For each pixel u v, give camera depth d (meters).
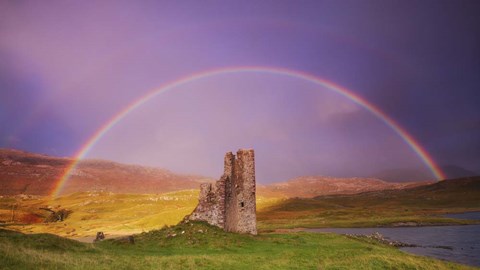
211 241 41.91
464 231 105.00
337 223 139.12
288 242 46.59
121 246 37.56
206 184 51.75
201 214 50.56
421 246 73.62
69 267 22.77
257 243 44.62
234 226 54.66
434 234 98.69
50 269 21.91
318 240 50.62
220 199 51.03
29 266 21.84
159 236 43.50
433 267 35.38
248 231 55.38
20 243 28.88
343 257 35.69
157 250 36.84
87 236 84.88
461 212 199.38
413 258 40.00
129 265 25.41
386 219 148.12
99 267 23.67
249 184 57.41
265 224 140.75
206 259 29.78
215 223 50.12
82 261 24.86
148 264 26.52
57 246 30.33
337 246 45.78
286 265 29.58
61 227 104.75
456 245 75.19
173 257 30.47
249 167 58.12
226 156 55.38
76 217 144.00
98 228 98.25
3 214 147.25
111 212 160.62
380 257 35.81
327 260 32.97
